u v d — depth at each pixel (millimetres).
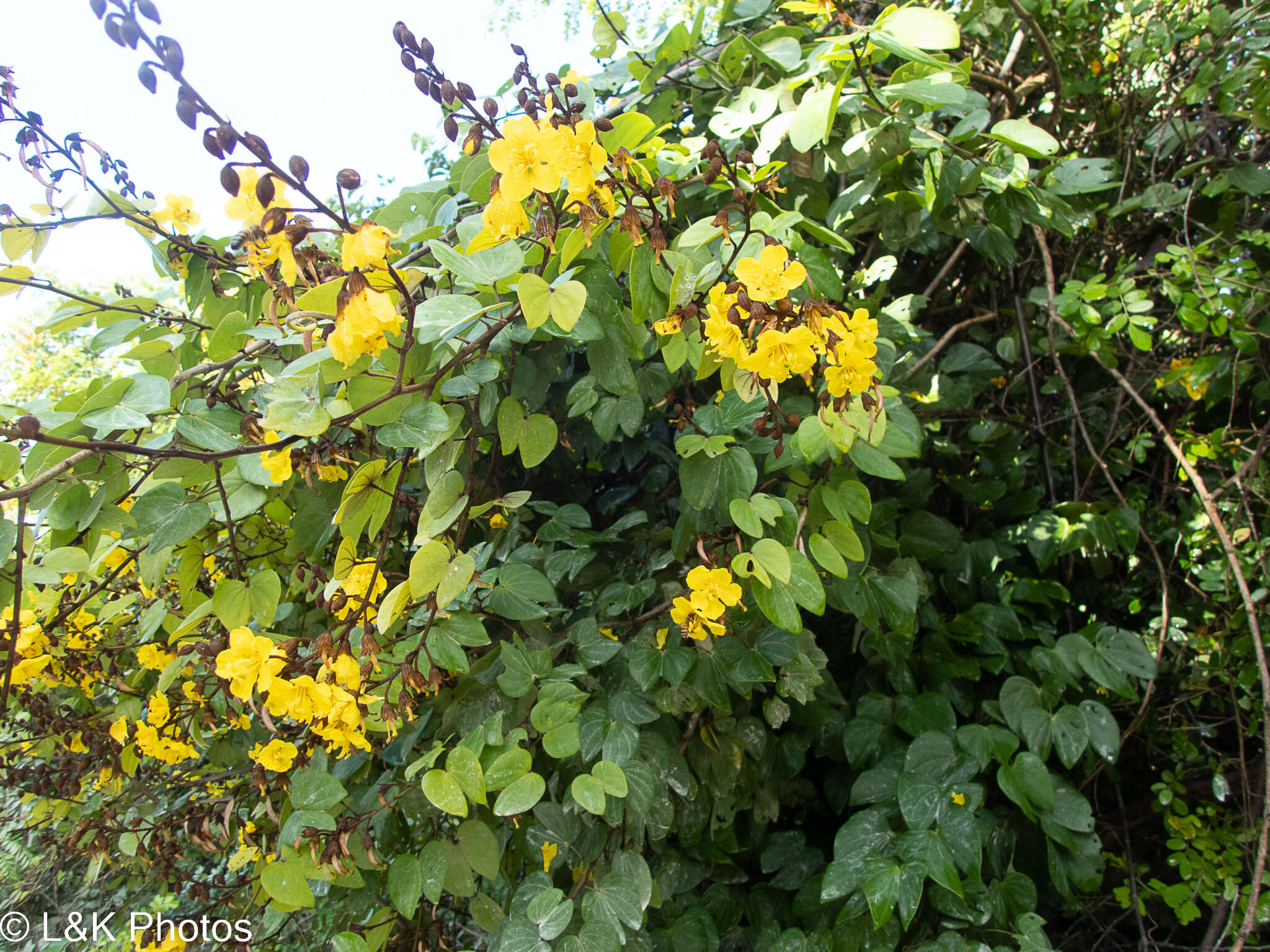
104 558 1664
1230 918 1903
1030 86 2168
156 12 947
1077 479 2355
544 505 1796
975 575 2264
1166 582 2131
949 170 1701
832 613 2324
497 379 1462
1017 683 1933
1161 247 2588
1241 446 2156
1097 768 2141
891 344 1736
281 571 1997
